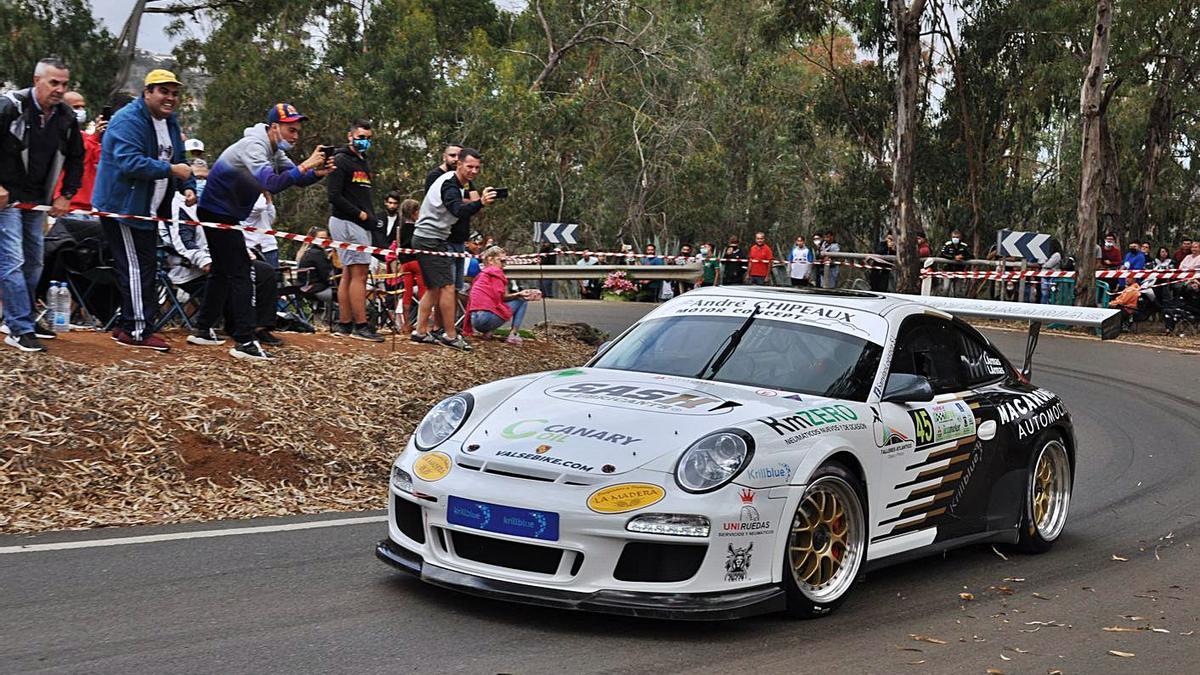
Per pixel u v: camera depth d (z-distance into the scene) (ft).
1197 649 16.17
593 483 15.28
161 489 22.48
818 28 111.24
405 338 37.70
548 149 119.44
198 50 111.24
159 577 17.30
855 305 20.48
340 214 35.14
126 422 23.94
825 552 16.98
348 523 21.71
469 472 16.05
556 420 16.76
